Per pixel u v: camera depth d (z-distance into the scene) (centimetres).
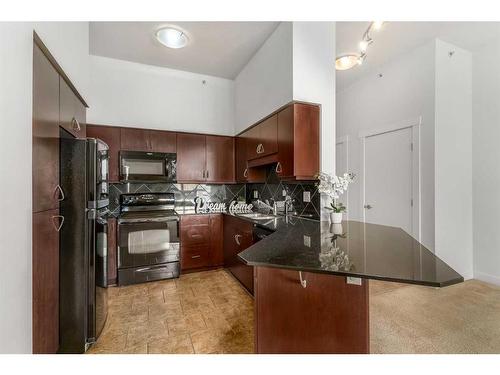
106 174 207
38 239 124
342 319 123
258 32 262
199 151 351
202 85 367
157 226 299
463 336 187
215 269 337
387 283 293
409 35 271
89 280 173
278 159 245
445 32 265
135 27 254
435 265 103
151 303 241
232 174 371
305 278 126
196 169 349
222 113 378
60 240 165
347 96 396
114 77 320
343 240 152
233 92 386
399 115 317
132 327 199
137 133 317
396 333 191
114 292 266
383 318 214
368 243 143
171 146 335
